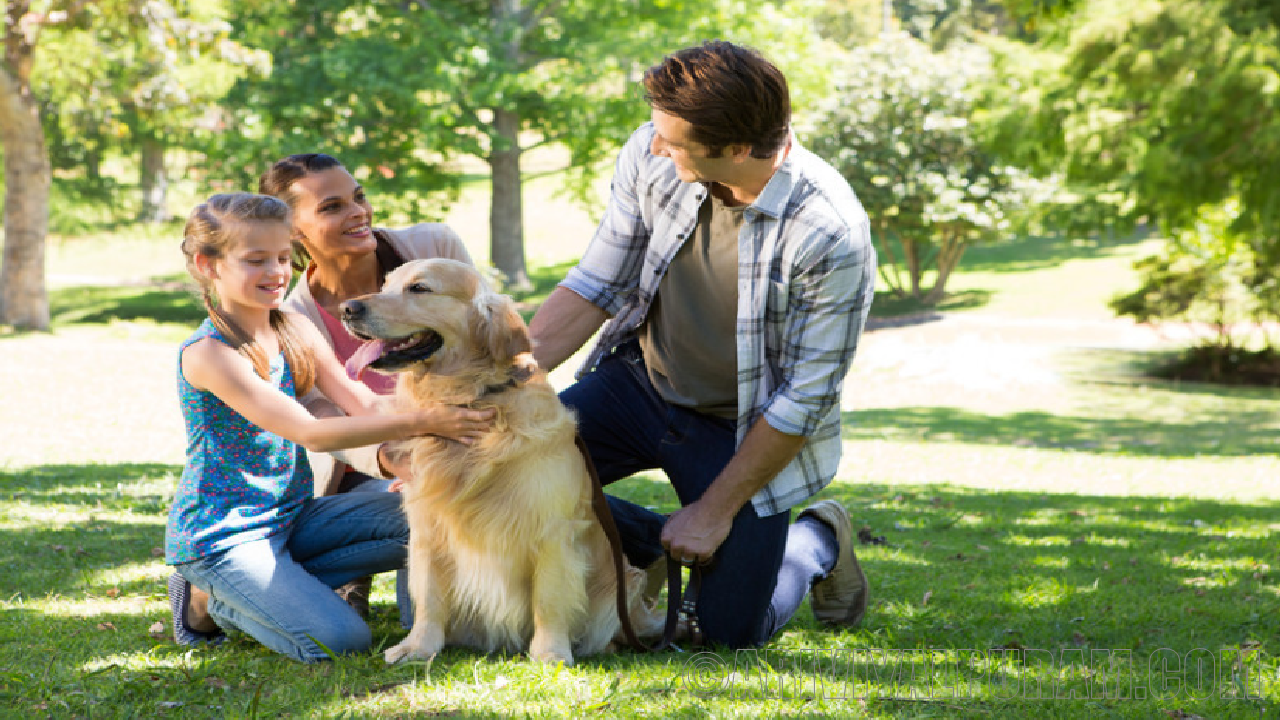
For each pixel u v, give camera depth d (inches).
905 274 1197.1
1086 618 154.4
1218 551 215.9
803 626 150.5
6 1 722.8
